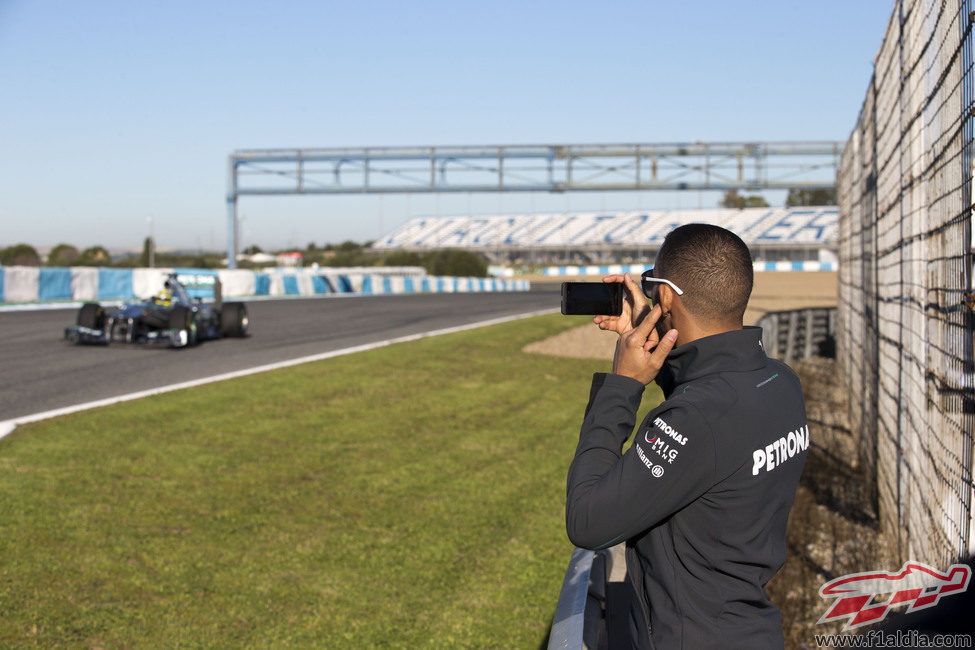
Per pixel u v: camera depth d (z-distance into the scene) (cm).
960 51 297
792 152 3553
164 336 1198
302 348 1270
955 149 307
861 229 773
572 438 779
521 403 945
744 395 146
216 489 553
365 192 3731
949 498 319
